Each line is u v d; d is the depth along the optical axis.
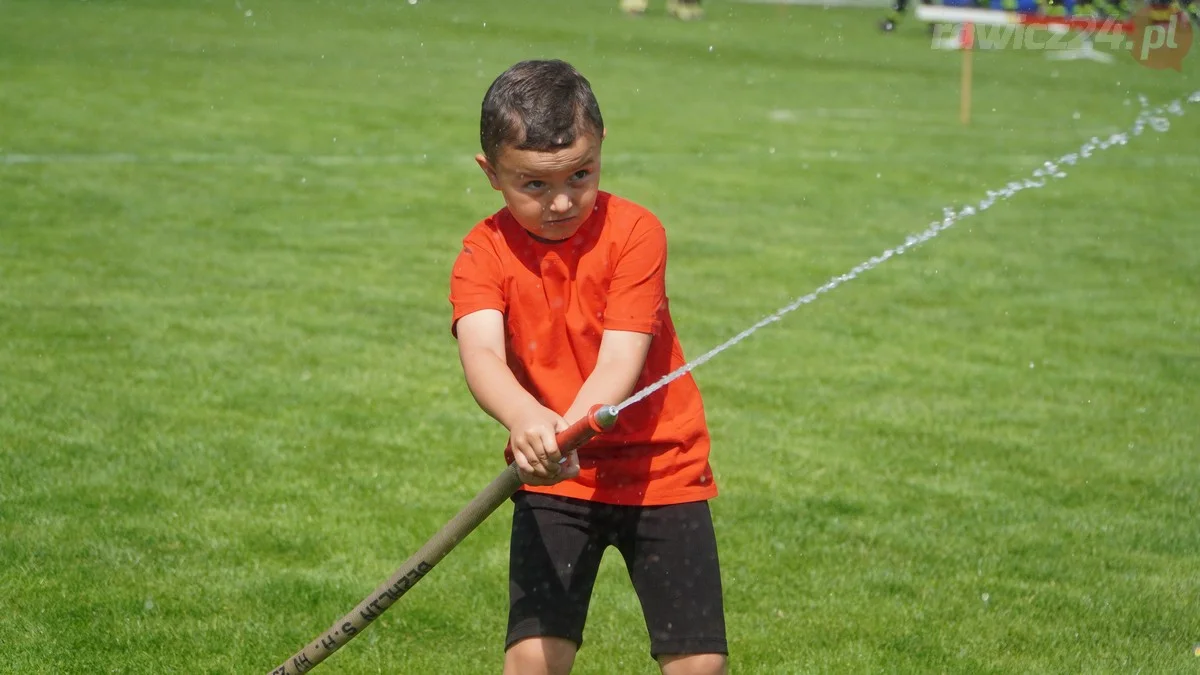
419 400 20.84
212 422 19.28
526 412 8.39
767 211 39.41
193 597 13.85
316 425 19.42
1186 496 17.84
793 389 22.30
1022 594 14.59
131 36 74.62
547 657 9.45
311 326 24.73
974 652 13.14
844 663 12.85
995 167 49.16
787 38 100.69
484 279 9.38
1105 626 13.84
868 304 28.59
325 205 36.66
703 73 77.62
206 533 15.45
